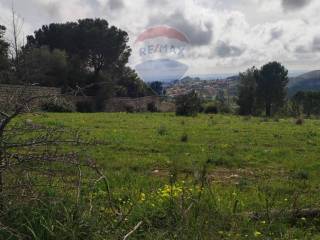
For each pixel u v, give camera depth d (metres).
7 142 4.83
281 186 10.08
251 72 74.38
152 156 14.16
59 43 68.31
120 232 5.23
